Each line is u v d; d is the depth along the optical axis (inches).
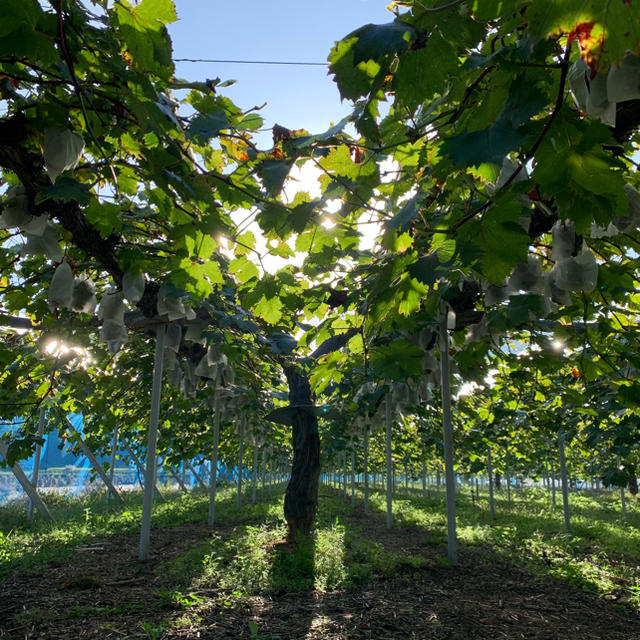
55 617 186.1
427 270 66.8
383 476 1384.1
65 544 344.2
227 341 199.6
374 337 128.1
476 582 251.6
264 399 439.2
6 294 157.8
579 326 141.2
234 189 85.1
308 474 316.8
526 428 476.1
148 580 249.1
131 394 427.2
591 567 291.1
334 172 87.0
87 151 90.4
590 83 45.6
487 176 43.0
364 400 280.7
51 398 266.2
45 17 63.6
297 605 205.3
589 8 29.7
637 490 1250.0
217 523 478.9
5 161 84.1
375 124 58.5
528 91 44.2
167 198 86.9
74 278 117.1
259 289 107.9
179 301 160.1
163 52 61.5
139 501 735.7
